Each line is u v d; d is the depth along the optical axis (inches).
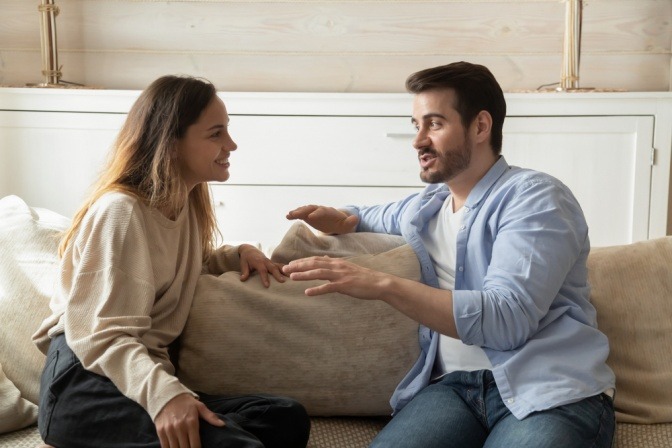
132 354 50.0
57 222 65.7
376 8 112.6
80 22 112.8
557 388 51.8
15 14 112.6
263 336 58.2
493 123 59.5
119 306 52.5
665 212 97.9
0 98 98.0
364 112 98.0
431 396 55.6
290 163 99.3
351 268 53.6
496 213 57.1
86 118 98.3
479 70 59.4
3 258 62.4
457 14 112.4
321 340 58.4
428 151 59.5
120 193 55.7
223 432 48.5
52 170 99.3
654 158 97.0
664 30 112.7
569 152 97.8
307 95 97.5
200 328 58.2
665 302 61.1
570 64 104.4
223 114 59.6
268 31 113.3
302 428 53.5
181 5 112.7
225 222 100.8
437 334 58.6
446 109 58.4
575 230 55.9
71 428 51.2
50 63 106.9
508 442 49.5
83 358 50.8
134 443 49.7
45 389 52.8
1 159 99.3
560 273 53.8
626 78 113.7
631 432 56.4
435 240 62.1
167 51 113.6
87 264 53.3
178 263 58.8
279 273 60.5
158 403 48.1
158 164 56.7
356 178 99.3
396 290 52.9
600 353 54.5
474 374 55.2
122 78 113.9
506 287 52.9
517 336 53.0
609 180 97.9
